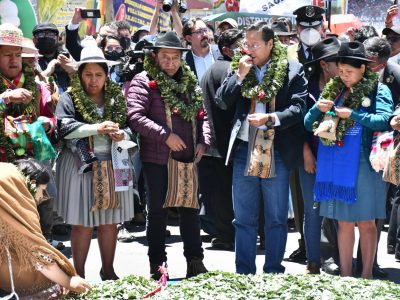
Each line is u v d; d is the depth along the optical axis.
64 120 7.86
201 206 10.47
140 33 13.09
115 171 7.92
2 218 5.75
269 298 6.02
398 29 9.81
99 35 11.64
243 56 8.21
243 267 8.34
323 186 7.88
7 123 7.38
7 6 9.16
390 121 7.61
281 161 8.16
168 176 8.38
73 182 7.90
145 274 9.00
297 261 9.70
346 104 7.81
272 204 8.20
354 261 9.40
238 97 8.26
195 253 8.67
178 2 12.45
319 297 5.97
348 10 16.72
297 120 8.04
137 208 11.47
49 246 5.92
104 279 8.38
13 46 7.66
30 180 6.01
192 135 8.51
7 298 5.74
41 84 8.04
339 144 7.79
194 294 6.08
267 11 14.09
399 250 9.83
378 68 8.42
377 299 5.94
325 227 8.95
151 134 8.17
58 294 6.12
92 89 8.06
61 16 13.62
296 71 8.18
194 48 10.78
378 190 7.88
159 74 8.34
